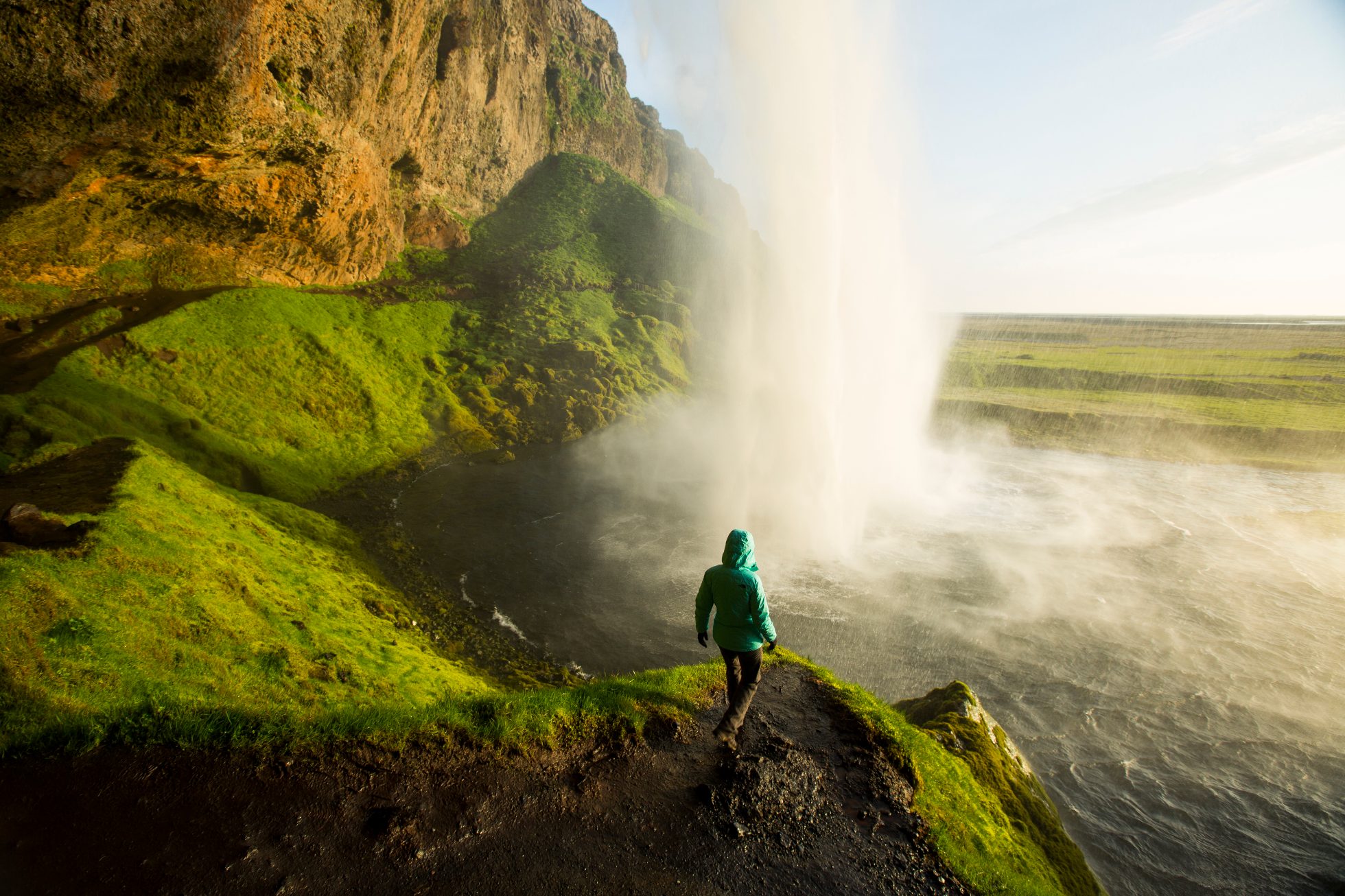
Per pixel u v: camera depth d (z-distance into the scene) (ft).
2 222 111.34
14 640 33.60
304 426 138.51
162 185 127.95
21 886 15.98
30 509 46.42
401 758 22.61
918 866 22.20
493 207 296.92
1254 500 145.28
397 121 201.36
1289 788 57.06
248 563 64.95
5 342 116.26
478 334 209.97
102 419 100.83
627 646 77.46
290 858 17.89
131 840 17.74
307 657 50.98
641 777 24.40
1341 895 46.34
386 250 223.51
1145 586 97.55
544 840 20.31
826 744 28.68
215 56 109.29
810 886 20.24
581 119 355.15
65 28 88.28
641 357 227.20
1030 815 38.40
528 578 95.35
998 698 69.15
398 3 172.86
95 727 21.33
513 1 286.87
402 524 113.09
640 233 310.24
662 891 19.03
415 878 17.97
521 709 26.21
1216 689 71.20
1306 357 364.17
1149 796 55.77
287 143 141.49
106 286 137.90
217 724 21.99
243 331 146.20
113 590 43.62
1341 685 72.54
